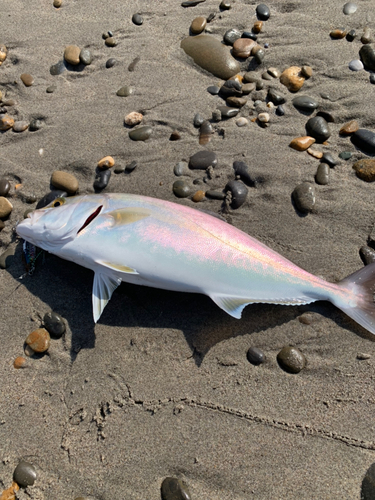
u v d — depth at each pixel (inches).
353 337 17.2
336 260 18.6
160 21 24.9
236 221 19.7
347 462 15.4
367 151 20.4
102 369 17.4
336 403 16.3
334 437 15.8
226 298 17.0
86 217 17.6
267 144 21.0
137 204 17.6
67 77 23.8
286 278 16.8
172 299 18.4
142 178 20.8
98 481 15.8
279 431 16.1
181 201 20.2
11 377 17.5
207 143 21.3
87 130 22.0
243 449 15.8
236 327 17.8
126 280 17.8
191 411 16.6
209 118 21.9
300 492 15.2
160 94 22.7
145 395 16.9
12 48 24.7
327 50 23.1
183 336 17.8
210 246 16.6
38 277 19.2
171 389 16.9
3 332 18.3
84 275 19.2
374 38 23.1
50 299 18.7
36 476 15.9
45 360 17.8
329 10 24.2
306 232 19.2
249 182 20.3
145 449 16.1
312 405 16.4
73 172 21.3
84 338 18.0
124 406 16.8
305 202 19.3
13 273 19.3
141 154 21.3
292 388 16.7
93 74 23.8
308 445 15.8
